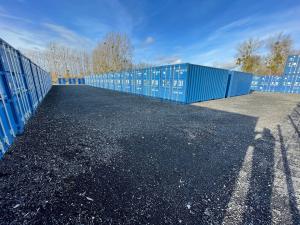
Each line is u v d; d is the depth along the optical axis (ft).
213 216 6.23
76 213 6.22
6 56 13.35
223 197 7.30
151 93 42.63
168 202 6.91
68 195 7.18
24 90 18.47
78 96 46.32
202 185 8.11
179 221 5.97
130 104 32.99
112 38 121.39
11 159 10.24
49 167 9.41
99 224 5.76
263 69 116.06
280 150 12.42
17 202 6.69
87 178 8.46
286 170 9.64
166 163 10.16
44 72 50.52
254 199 7.22
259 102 40.01
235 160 10.77
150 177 8.67
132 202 6.86
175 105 32.71
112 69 126.72
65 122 18.90
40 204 6.63
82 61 176.24
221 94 45.14
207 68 36.58
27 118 18.53
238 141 14.14
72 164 9.79
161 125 18.37
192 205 6.78
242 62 120.67
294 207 6.79
